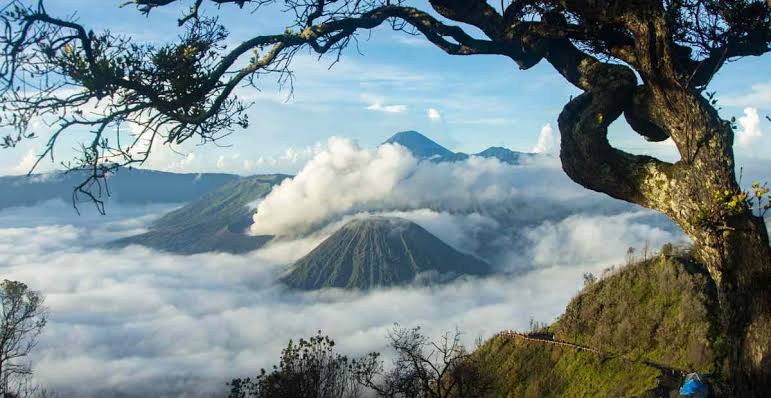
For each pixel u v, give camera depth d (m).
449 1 6.09
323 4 6.34
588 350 45.53
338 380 15.08
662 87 5.08
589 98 5.50
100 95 5.38
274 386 13.94
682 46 5.73
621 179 5.26
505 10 5.95
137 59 5.55
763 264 4.55
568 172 5.55
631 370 40.09
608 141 5.34
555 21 5.80
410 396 21.23
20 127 5.27
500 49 6.33
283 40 6.09
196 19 5.99
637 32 5.10
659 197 5.08
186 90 5.66
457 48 6.48
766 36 5.52
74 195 5.43
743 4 5.39
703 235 4.77
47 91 5.32
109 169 5.59
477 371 25.08
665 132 5.62
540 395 44.66
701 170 4.78
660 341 41.56
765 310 4.52
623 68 5.46
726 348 5.19
